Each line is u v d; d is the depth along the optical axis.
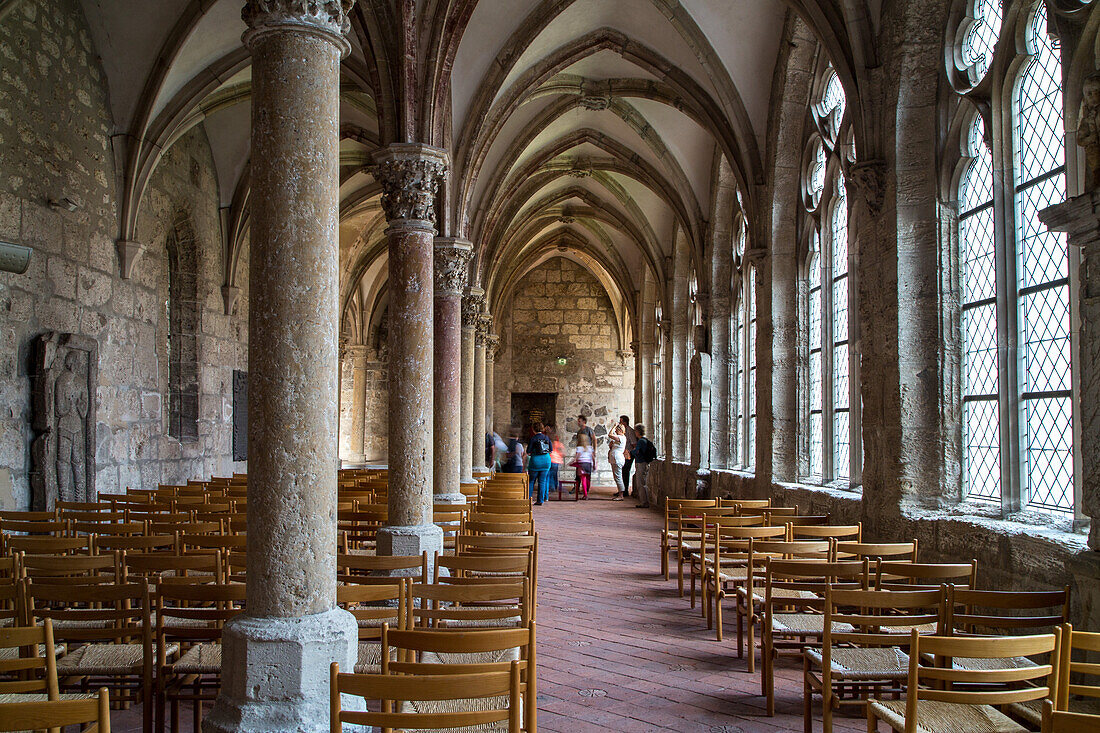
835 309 10.83
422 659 4.48
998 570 6.12
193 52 11.62
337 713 2.80
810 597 6.07
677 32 12.62
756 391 12.98
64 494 9.85
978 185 7.52
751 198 12.77
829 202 10.89
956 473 7.75
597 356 32.25
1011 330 6.95
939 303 7.82
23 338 9.41
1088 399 4.79
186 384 14.38
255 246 4.20
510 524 7.13
